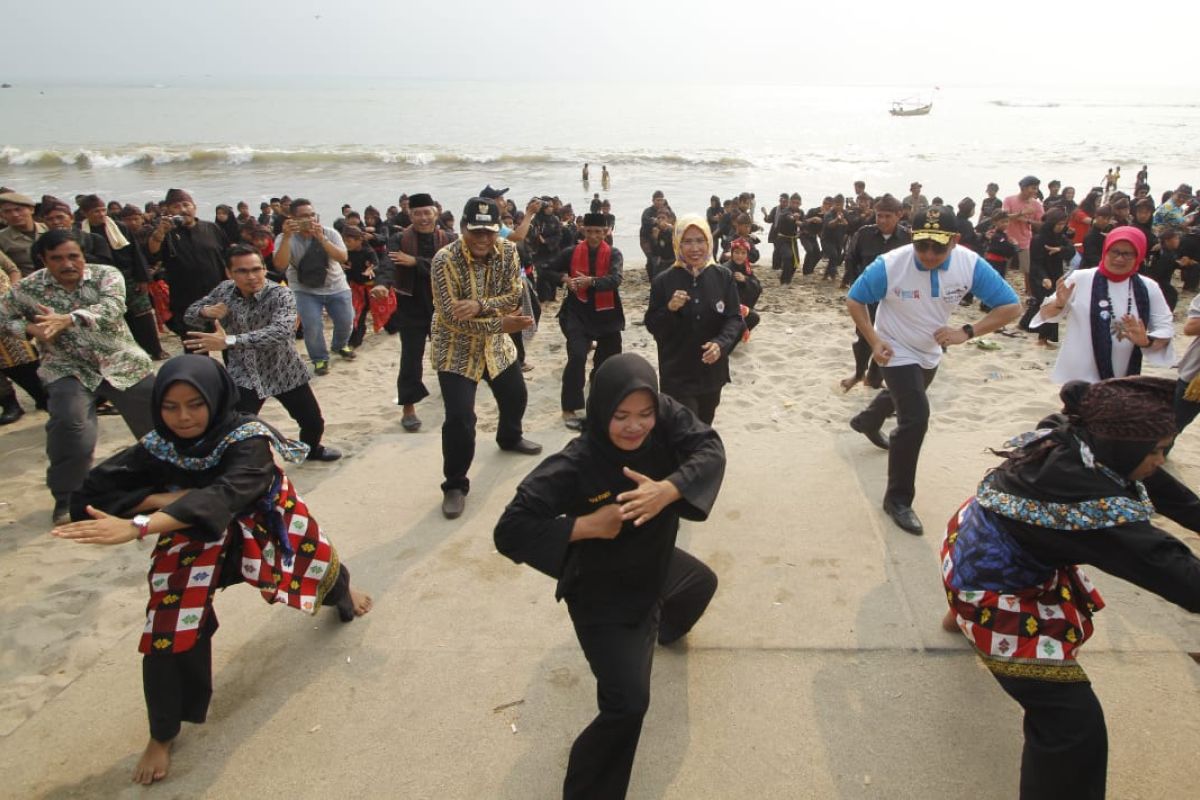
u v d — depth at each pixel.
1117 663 2.94
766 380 6.74
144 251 8.83
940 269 3.72
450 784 2.52
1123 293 4.16
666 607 2.90
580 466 2.28
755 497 4.30
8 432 6.01
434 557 3.86
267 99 123.00
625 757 2.21
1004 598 2.23
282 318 4.59
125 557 4.10
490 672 3.03
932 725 2.69
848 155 37.91
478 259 4.32
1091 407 2.05
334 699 2.90
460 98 132.75
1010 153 39.19
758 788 2.46
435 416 6.21
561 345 8.38
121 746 2.71
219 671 3.06
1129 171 31.02
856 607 3.32
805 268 12.67
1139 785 2.41
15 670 3.23
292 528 2.78
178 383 2.38
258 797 2.49
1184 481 4.39
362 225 11.80
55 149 38.78
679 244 4.23
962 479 4.44
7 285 5.64
